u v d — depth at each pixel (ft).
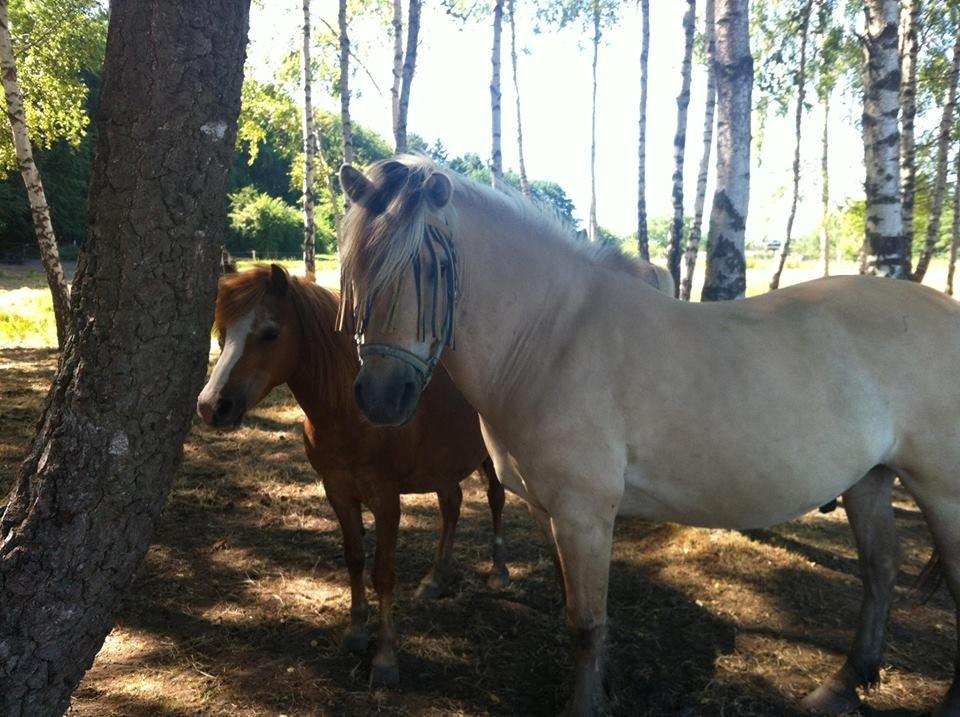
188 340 6.11
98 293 5.74
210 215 6.05
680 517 8.03
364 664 9.59
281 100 49.34
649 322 7.66
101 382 5.76
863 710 8.59
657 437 7.42
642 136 43.80
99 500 5.82
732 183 15.78
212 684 9.00
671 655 9.82
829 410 7.55
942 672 9.41
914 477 8.02
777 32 46.68
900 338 7.87
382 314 6.56
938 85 41.24
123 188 5.64
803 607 11.08
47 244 29.17
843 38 44.27
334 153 68.44
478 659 9.78
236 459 18.90
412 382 6.66
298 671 9.38
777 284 54.19
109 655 9.62
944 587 11.75
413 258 6.49
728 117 15.78
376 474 9.29
